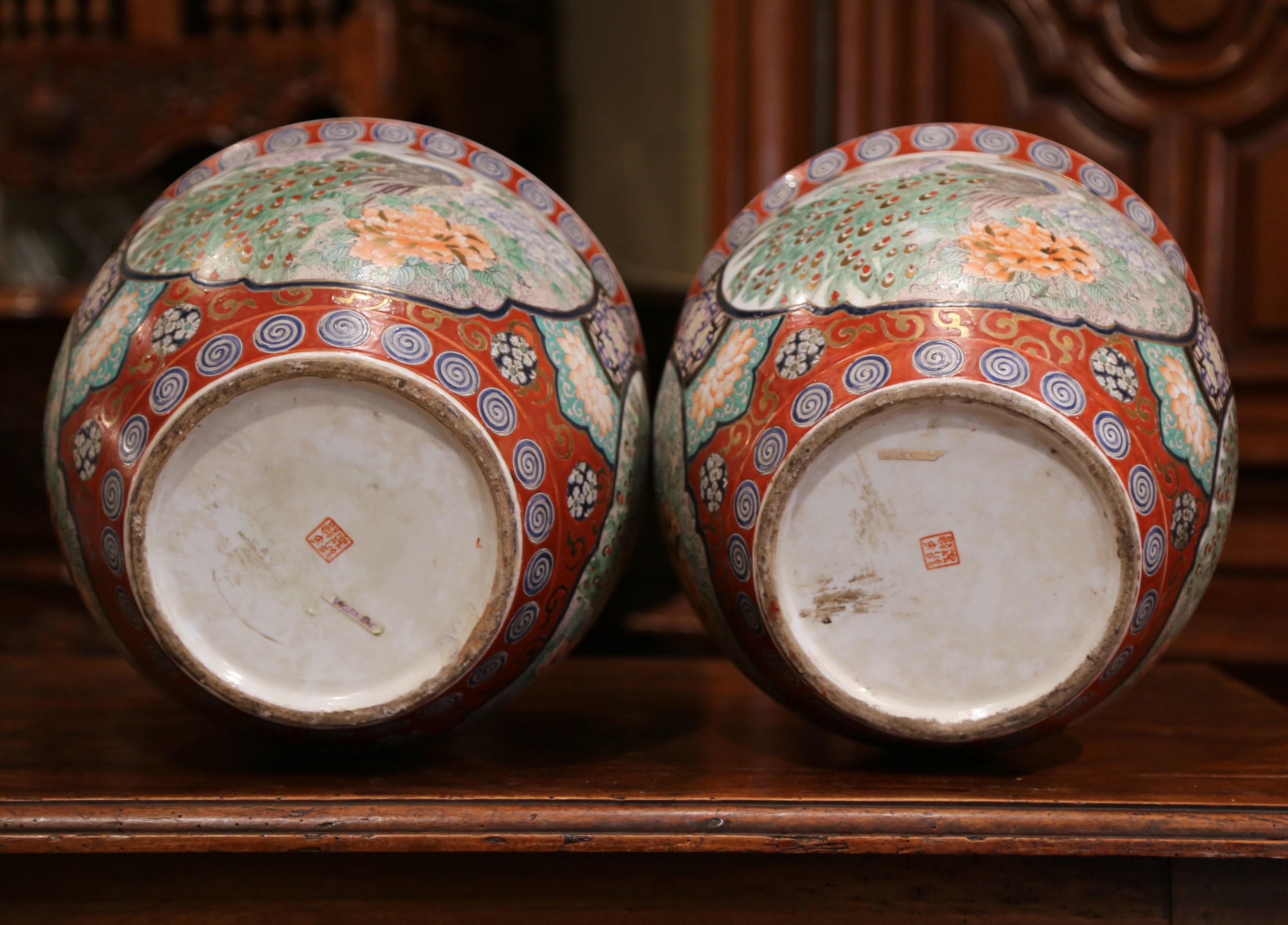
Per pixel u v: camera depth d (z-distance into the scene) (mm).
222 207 737
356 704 701
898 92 1657
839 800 684
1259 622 1451
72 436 718
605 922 687
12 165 1656
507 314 706
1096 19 1617
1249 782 737
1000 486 684
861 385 676
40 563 1545
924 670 708
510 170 813
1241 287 1641
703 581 755
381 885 684
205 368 672
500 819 664
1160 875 681
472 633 693
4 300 1485
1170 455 696
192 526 688
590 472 731
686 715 916
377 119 817
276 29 1696
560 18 1961
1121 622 682
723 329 754
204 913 681
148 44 1620
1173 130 1619
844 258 720
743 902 687
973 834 660
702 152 1740
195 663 693
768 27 1638
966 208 726
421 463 684
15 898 678
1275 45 1585
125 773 744
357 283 679
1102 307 696
